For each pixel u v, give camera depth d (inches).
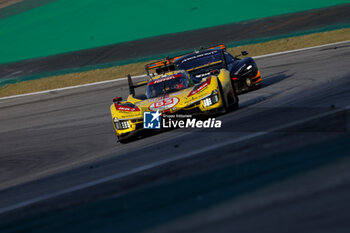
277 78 1684.3
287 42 2529.5
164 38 3248.0
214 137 872.9
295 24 2947.8
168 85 1211.2
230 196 472.1
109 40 3494.1
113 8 4104.3
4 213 711.1
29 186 916.0
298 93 1229.1
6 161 1370.6
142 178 681.6
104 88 2362.2
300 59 2033.7
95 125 1614.2
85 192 703.7
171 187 572.7
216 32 3115.2
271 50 2439.7
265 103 1193.4
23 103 2416.3
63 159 1187.3
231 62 1546.5
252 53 2463.1
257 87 1549.0
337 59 1769.2
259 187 477.4
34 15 4436.5
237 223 394.0
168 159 777.6
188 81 1219.2
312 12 3184.1
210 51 1523.1
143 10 3934.5
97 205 589.6
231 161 623.8
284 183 468.8
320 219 362.0
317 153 548.4
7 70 3304.6
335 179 440.8
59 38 3762.3
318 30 2691.9
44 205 688.4
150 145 999.0
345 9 3102.9
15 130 1877.5
